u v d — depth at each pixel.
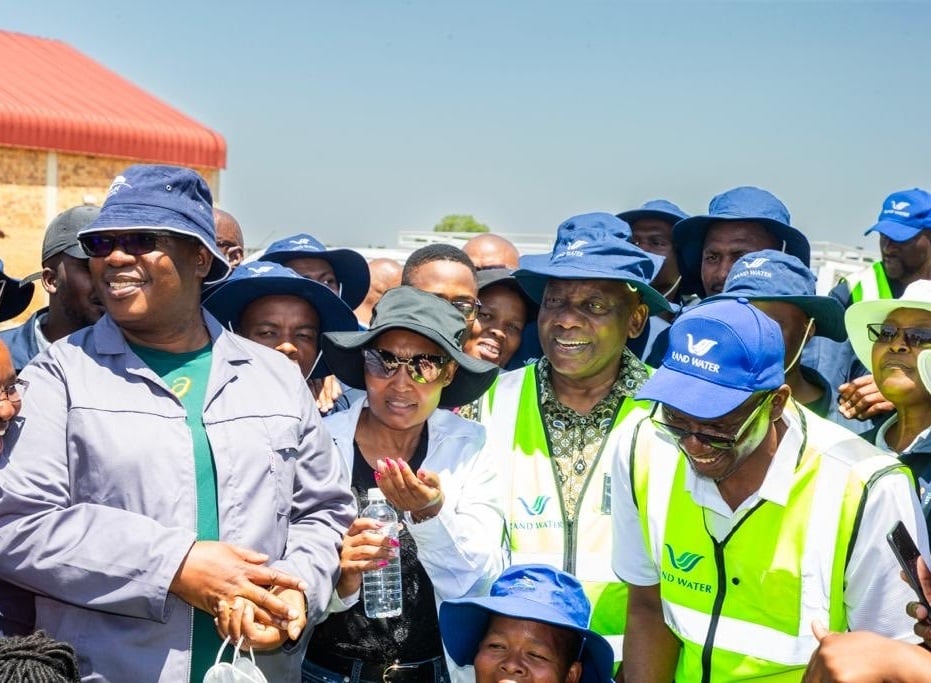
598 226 4.67
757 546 3.33
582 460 4.44
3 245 25.47
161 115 28.58
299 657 3.73
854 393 4.60
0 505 3.22
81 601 3.21
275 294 4.93
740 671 3.37
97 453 3.31
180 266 3.50
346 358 4.40
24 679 2.83
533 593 3.59
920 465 3.94
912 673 2.54
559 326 4.43
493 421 4.60
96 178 26.73
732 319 3.19
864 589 3.22
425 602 3.99
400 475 3.70
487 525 4.06
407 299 4.15
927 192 5.97
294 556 3.50
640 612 3.82
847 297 6.21
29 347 4.88
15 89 27.03
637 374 4.59
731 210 5.82
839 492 3.24
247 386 3.60
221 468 3.41
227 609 3.20
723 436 3.17
